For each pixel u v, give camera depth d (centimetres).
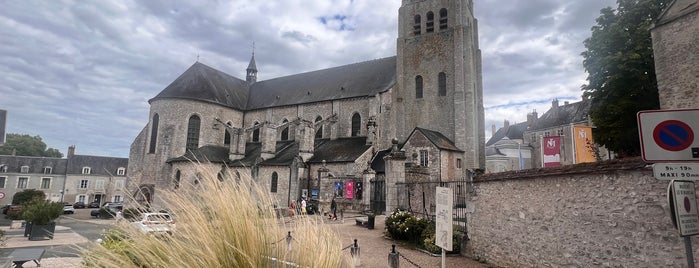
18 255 815
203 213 196
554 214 780
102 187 5991
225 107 4141
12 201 4825
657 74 1382
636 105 1662
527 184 865
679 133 409
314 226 247
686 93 1278
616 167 651
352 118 3584
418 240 1293
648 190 605
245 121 4322
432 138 2998
